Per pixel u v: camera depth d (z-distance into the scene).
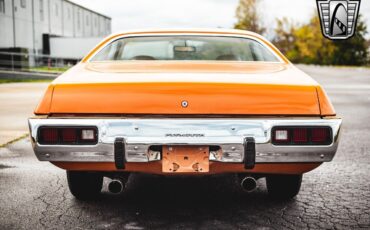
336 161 5.67
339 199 4.06
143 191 4.34
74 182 3.78
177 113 3.04
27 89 17.56
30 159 5.84
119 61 3.88
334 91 16.73
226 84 3.07
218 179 4.80
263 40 4.24
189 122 2.99
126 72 3.40
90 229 3.31
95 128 3.02
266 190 4.37
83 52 42.97
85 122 3.02
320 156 3.06
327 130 3.04
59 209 3.77
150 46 4.17
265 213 3.67
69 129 3.04
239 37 4.26
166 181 4.72
